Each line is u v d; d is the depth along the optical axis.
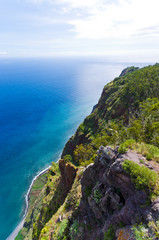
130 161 12.37
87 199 18.56
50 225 25.42
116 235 11.35
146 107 63.91
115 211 12.98
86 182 19.48
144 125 44.12
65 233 18.86
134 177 11.38
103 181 15.94
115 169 13.22
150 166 12.44
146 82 91.44
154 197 9.88
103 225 14.28
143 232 9.09
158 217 8.94
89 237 15.46
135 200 10.95
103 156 16.78
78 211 19.25
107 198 14.03
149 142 34.50
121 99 95.69
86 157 67.06
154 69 107.88
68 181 37.19
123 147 14.97
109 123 88.12
